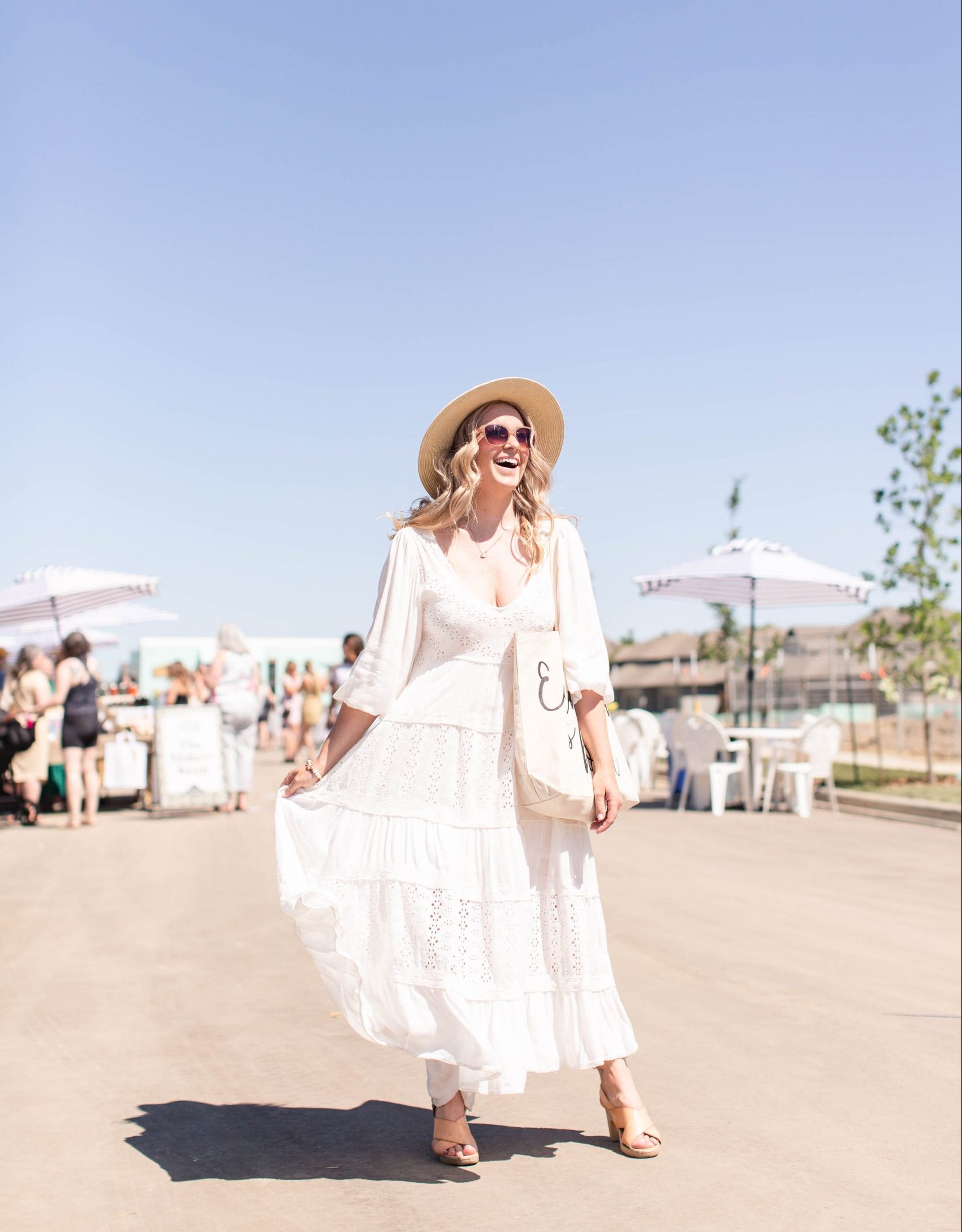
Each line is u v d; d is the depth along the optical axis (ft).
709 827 42.55
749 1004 17.79
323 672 149.28
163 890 27.66
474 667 11.24
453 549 11.53
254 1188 10.52
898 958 21.08
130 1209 10.04
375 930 10.81
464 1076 10.60
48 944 21.52
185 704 53.47
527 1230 9.71
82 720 42.73
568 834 11.27
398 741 11.20
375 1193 10.43
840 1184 11.21
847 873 31.17
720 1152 11.89
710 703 130.21
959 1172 11.66
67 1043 15.28
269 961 20.11
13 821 44.73
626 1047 11.28
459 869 10.84
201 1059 14.62
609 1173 11.10
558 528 11.71
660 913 24.99
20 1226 9.68
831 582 49.88
